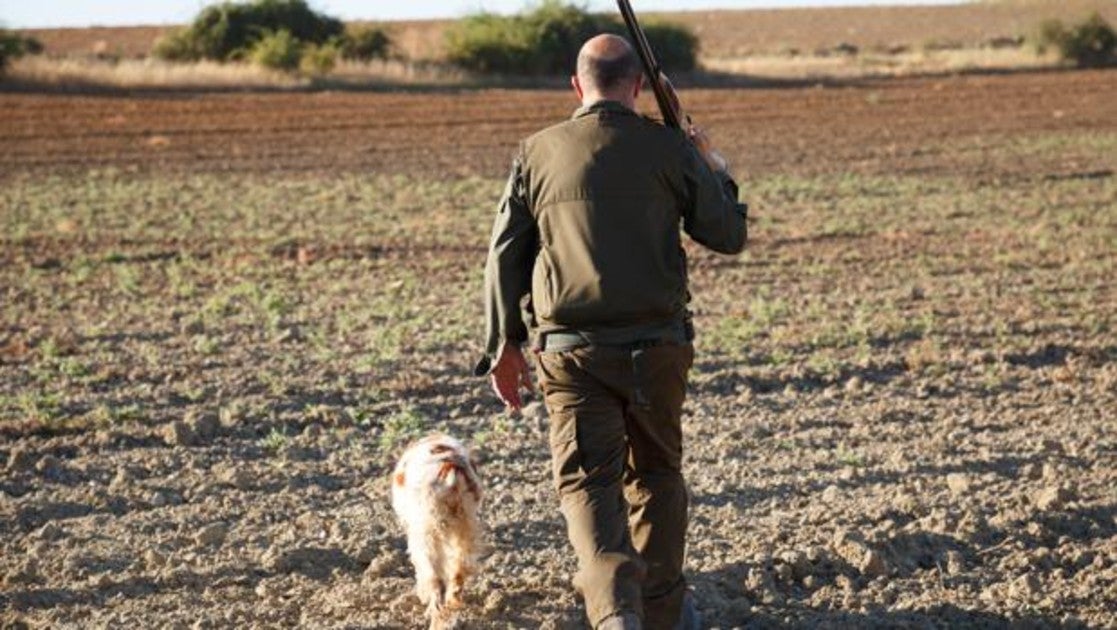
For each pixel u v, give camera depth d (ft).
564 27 304.30
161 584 36.78
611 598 27.22
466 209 123.65
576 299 28.25
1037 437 51.96
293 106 220.02
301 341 70.59
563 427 28.78
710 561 37.50
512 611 34.35
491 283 29.04
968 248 101.76
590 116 28.78
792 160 161.38
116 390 60.03
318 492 45.24
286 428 53.62
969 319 75.25
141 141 176.35
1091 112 216.13
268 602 35.29
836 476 46.09
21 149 166.20
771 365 63.93
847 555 37.40
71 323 75.51
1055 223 113.70
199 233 109.29
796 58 358.64
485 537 39.86
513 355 29.94
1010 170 152.05
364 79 272.51
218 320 75.77
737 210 29.55
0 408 56.59
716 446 50.52
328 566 38.04
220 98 231.09
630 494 30.30
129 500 44.60
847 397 58.85
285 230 110.93
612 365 28.40
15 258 97.60
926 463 47.91
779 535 39.50
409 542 33.06
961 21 545.44
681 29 306.55
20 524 42.32
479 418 55.21
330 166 155.53
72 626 33.83
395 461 48.98
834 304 80.02
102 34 474.49
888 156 165.27
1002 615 34.12
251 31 302.45
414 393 59.41
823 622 33.76
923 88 262.47
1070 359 65.67
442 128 194.29
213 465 48.80
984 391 59.98
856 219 117.19
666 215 28.58
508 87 276.21
